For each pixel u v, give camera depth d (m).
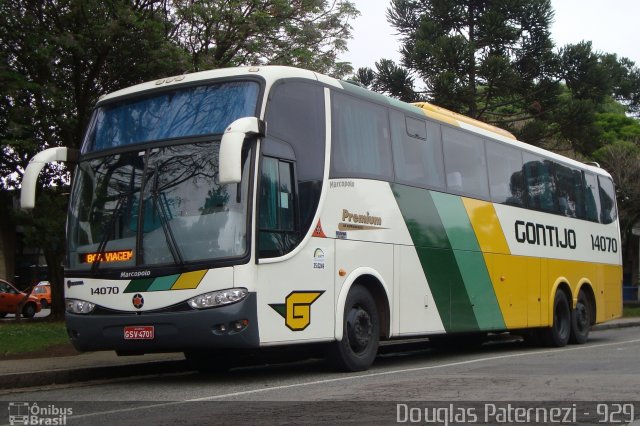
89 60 19.75
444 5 26.89
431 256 11.94
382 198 10.96
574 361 11.73
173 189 9.05
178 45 20.73
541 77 26.88
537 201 15.55
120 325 8.91
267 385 8.92
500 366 10.99
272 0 22.22
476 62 25.58
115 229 9.21
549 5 25.91
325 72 22.95
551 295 15.65
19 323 22.08
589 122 26.06
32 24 19.12
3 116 19.69
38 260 40.25
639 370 10.07
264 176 8.93
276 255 8.94
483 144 13.95
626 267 45.19
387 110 11.48
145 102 9.81
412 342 16.12
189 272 8.65
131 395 8.34
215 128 9.13
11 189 22.73
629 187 32.19
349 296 10.19
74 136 20.62
